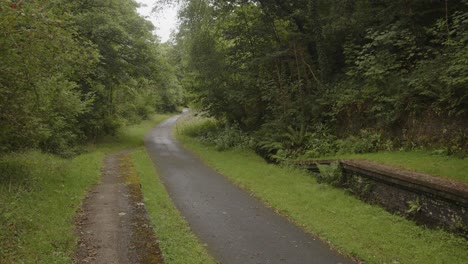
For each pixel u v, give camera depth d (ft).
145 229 20.03
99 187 29.43
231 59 64.34
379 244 19.95
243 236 21.99
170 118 160.66
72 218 20.86
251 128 63.93
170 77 83.87
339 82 49.21
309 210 26.08
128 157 49.65
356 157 34.63
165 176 39.11
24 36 21.93
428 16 39.55
